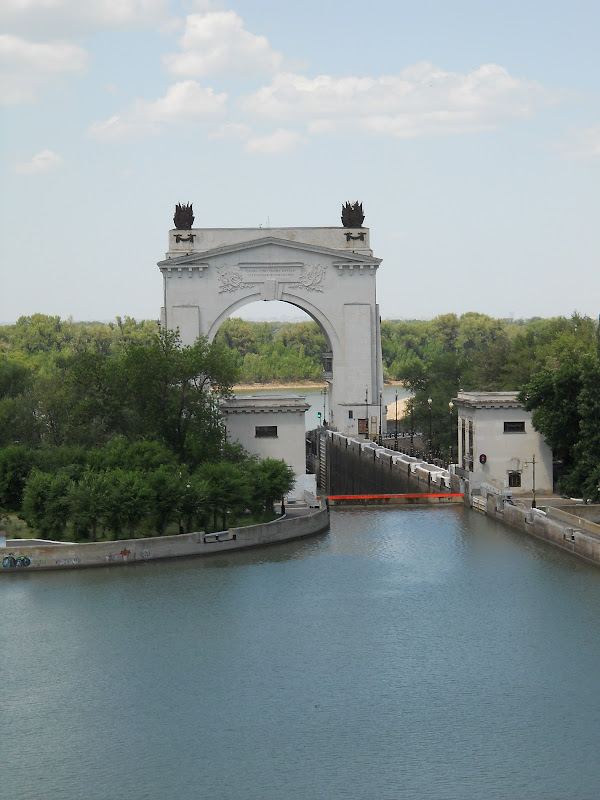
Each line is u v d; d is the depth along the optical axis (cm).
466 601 11925
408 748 8769
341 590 12344
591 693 9638
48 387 18150
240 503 14200
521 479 17062
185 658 10469
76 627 11206
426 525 15538
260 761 8600
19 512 14688
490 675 10031
